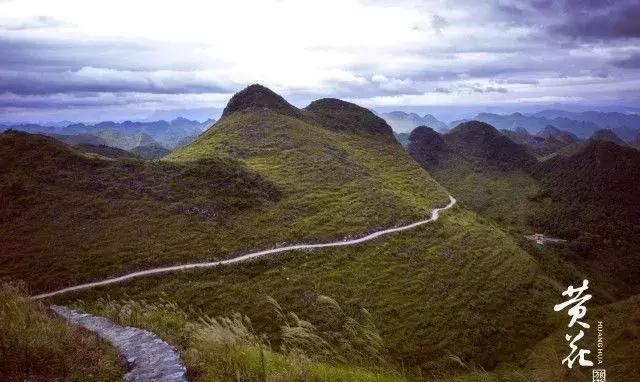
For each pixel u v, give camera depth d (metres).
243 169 83.12
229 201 70.50
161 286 47.28
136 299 44.28
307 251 61.59
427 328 53.75
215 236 60.12
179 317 23.12
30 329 14.98
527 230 156.25
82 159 74.06
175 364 13.98
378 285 59.12
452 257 73.44
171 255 53.41
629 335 40.22
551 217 168.12
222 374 13.20
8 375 11.79
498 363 51.34
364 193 88.31
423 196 103.50
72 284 45.53
